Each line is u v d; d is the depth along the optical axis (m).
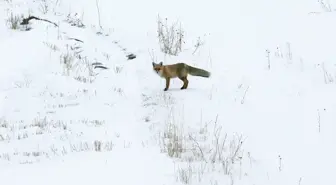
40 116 15.10
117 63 21.28
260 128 13.13
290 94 16.28
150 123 14.20
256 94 16.73
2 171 10.23
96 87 18.52
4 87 17.27
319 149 11.31
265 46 21.77
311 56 19.92
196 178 9.83
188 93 17.38
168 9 27.00
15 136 13.09
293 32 22.80
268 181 9.80
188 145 12.09
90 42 22.73
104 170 10.23
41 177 9.80
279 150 11.44
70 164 10.66
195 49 22.31
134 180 9.63
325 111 14.01
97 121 14.59
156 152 11.52
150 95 17.47
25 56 19.70
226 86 18.03
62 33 22.72
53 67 19.48
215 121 14.03
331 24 22.61
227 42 22.77
